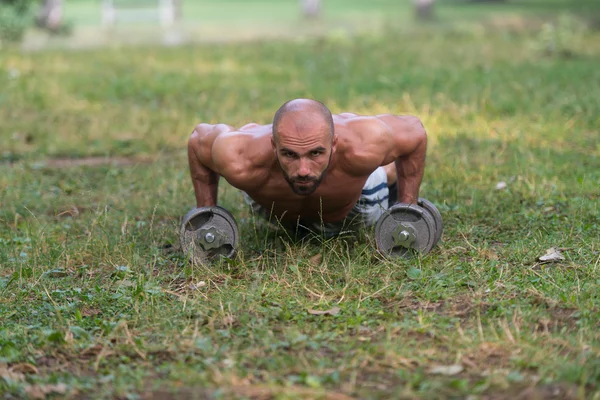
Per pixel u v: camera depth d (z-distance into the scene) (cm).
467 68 2820
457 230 1173
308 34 4669
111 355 836
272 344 827
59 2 4688
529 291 943
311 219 1095
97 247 1135
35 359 834
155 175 1560
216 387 758
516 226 1206
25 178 1591
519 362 777
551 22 4950
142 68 3028
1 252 1154
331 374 771
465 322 883
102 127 2017
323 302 930
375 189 1100
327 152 954
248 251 1117
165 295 986
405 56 3262
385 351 806
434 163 1568
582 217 1216
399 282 990
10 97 2402
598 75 2541
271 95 2375
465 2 6675
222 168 1010
